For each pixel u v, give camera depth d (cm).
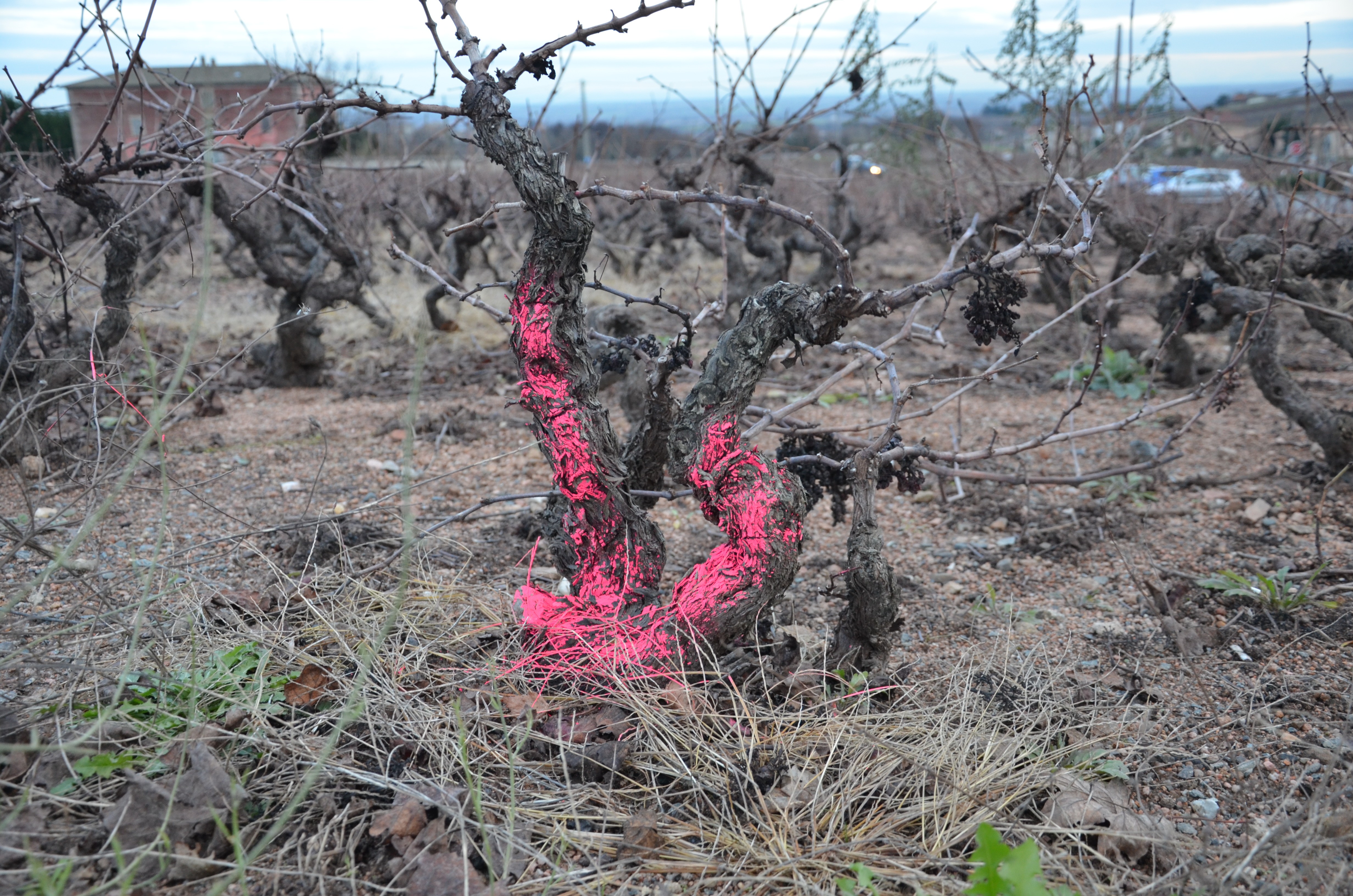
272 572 341
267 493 441
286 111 282
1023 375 707
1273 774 234
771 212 226
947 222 397
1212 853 200
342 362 748
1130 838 198
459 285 305
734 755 222
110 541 363
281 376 669
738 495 239
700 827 201
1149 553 384
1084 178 600
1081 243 243
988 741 229
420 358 169
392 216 825
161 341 734
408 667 256
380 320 788
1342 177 507
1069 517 427
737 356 235
